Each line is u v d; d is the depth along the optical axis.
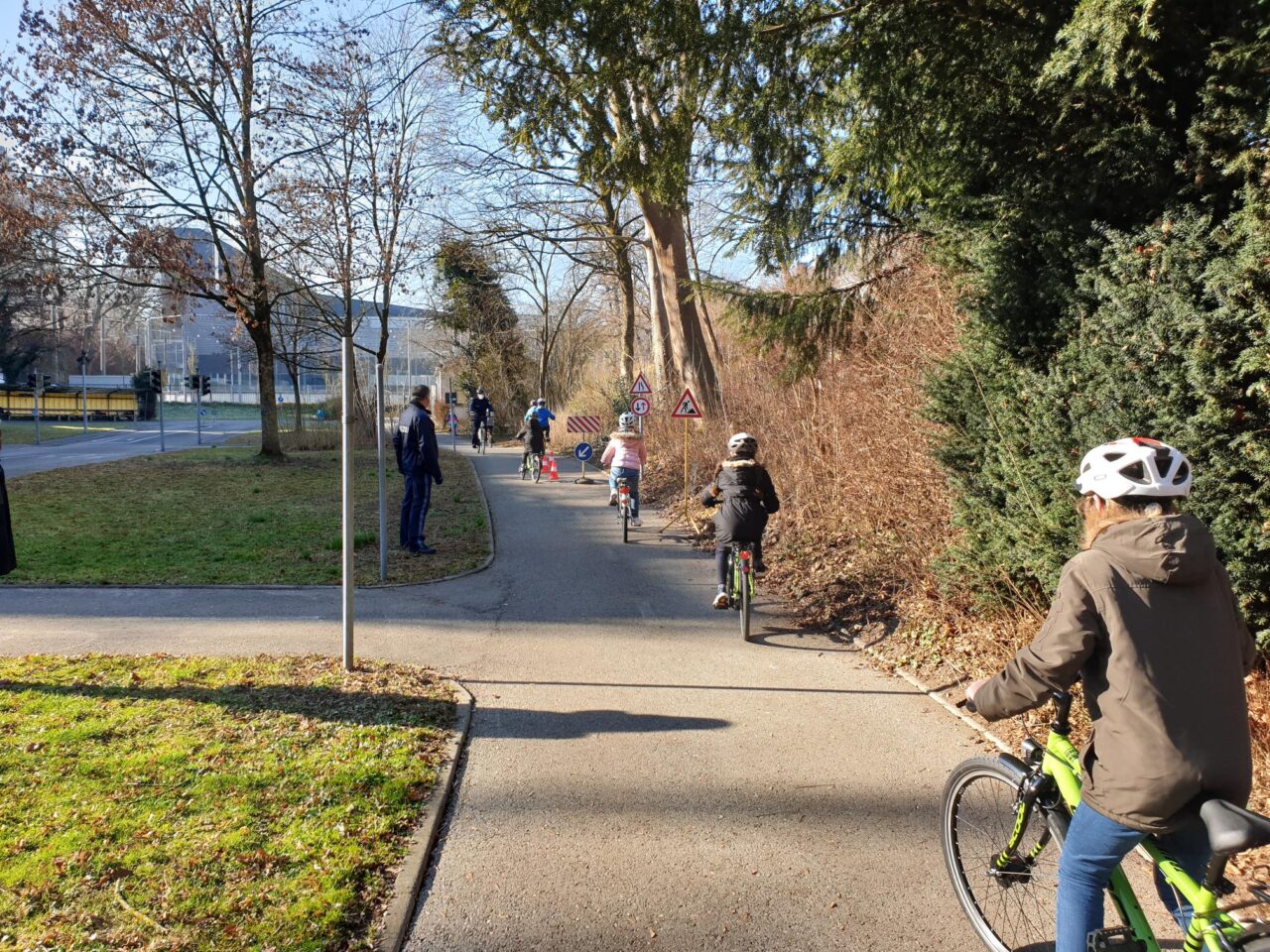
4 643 7.38
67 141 21.98
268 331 26.92
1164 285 4.73
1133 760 2.47
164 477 22.27
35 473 22.92
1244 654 2.71
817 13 7.86
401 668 6.73
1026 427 5.93
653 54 8.45
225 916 3.40
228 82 23.78
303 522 14.65
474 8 9.33
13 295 35.72
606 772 4.95
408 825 4.23
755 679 6.63
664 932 3.48
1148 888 3.68
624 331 32.03
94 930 3.29
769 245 11.59
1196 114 5.48
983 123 6.95
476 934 3.46
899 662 6.97
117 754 4.89
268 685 6.20
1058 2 6.31
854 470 10.31
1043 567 5.78
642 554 11.91
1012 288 6.25
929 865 3.98
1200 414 4.41
